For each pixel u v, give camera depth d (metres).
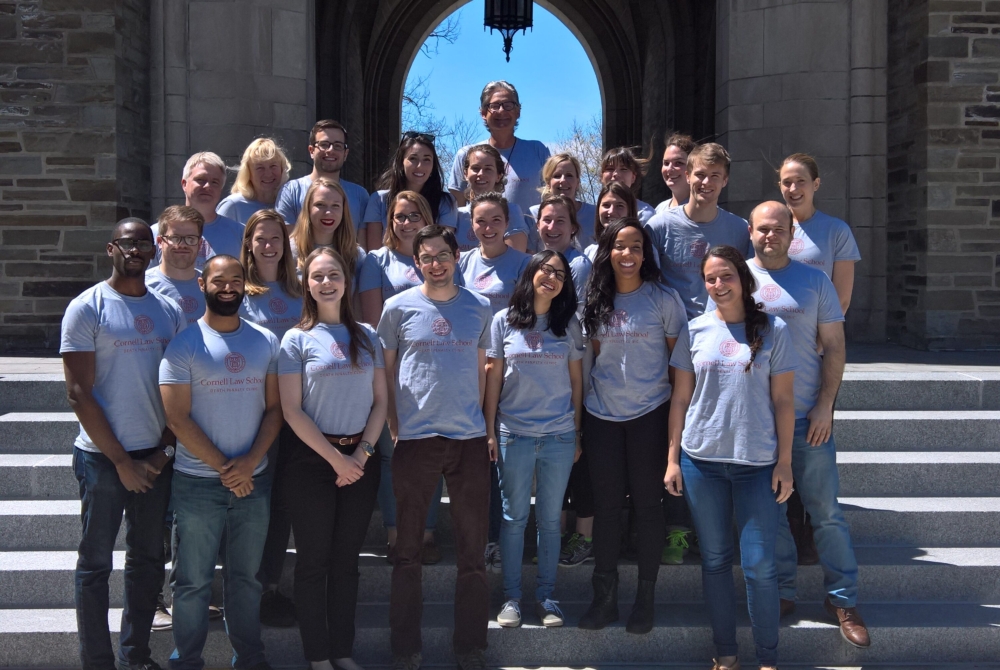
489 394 3.90
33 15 7.37
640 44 14.98
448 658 3.91
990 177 7.58
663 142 13.39
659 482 3.85
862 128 7.94
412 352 3.68
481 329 3.77
